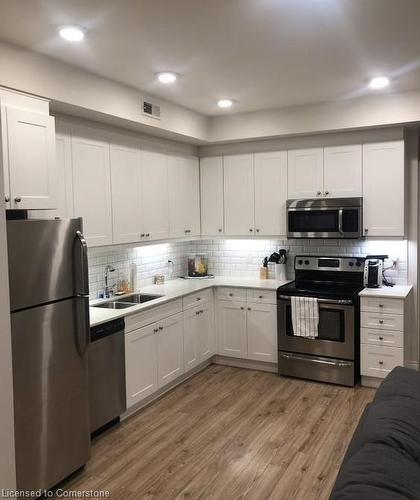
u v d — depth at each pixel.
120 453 3.16
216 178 5.05
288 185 4.67
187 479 2.84
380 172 4.24
